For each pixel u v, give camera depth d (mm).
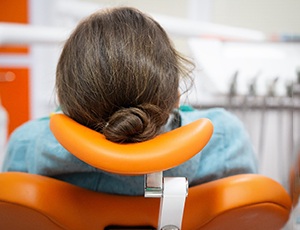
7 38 970
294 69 1155
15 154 702
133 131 443
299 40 1160
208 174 613
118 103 492
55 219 500
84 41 513
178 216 472
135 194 580
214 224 531
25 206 482
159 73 497
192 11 1652
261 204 506
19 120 1536
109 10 561
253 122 1160
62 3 1399
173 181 454
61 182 526
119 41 498
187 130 439
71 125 457
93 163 399
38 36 983
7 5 1489
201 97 1148
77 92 500
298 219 829
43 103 1520
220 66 1159
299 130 1147
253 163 694
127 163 393
